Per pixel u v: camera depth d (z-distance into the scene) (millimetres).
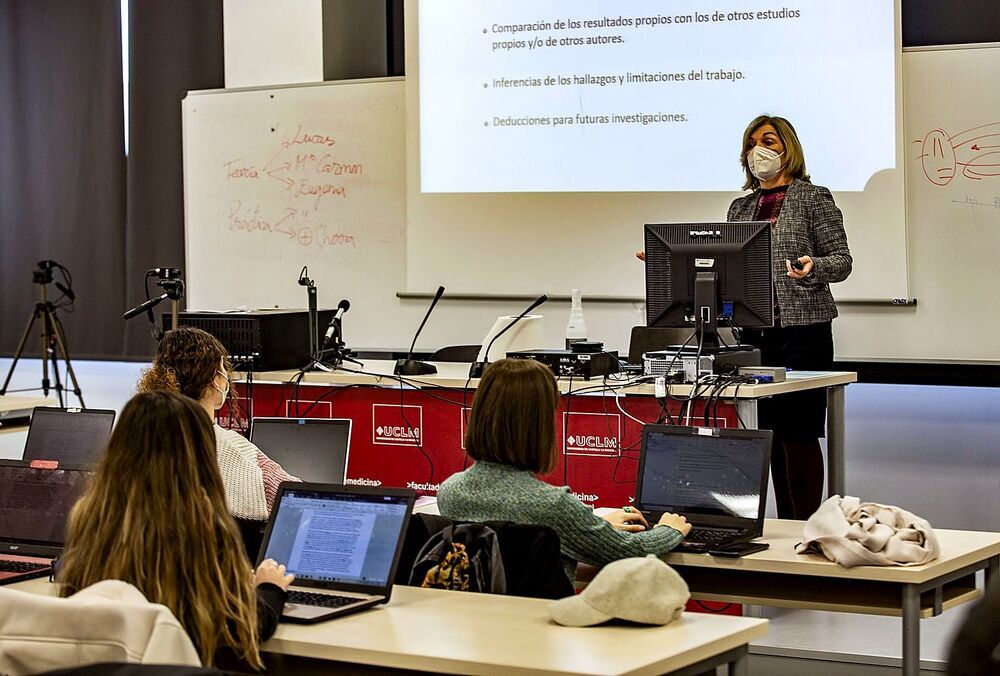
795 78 6051
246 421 4367
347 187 7051
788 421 4434
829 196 4637
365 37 7164
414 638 1935
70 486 2561
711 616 2086
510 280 6676
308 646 1921
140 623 1516
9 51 8469
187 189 7473
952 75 5891
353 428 4211
